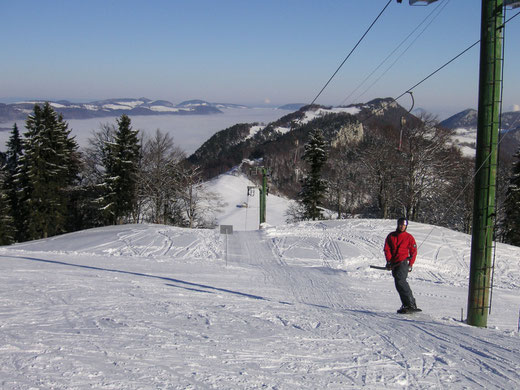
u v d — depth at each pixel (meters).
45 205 44.56
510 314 10.87
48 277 11.53
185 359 4.56
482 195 8.48
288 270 17.53
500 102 8.35
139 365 4.24
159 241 25.64
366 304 10.78
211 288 11.95
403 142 39.16
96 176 48.38
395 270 8.70
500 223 41.22
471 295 8.55
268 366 4.55
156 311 7.29
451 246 24.86
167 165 47.03
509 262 21.98
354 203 54.16
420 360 5.08
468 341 6.05
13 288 9.16
